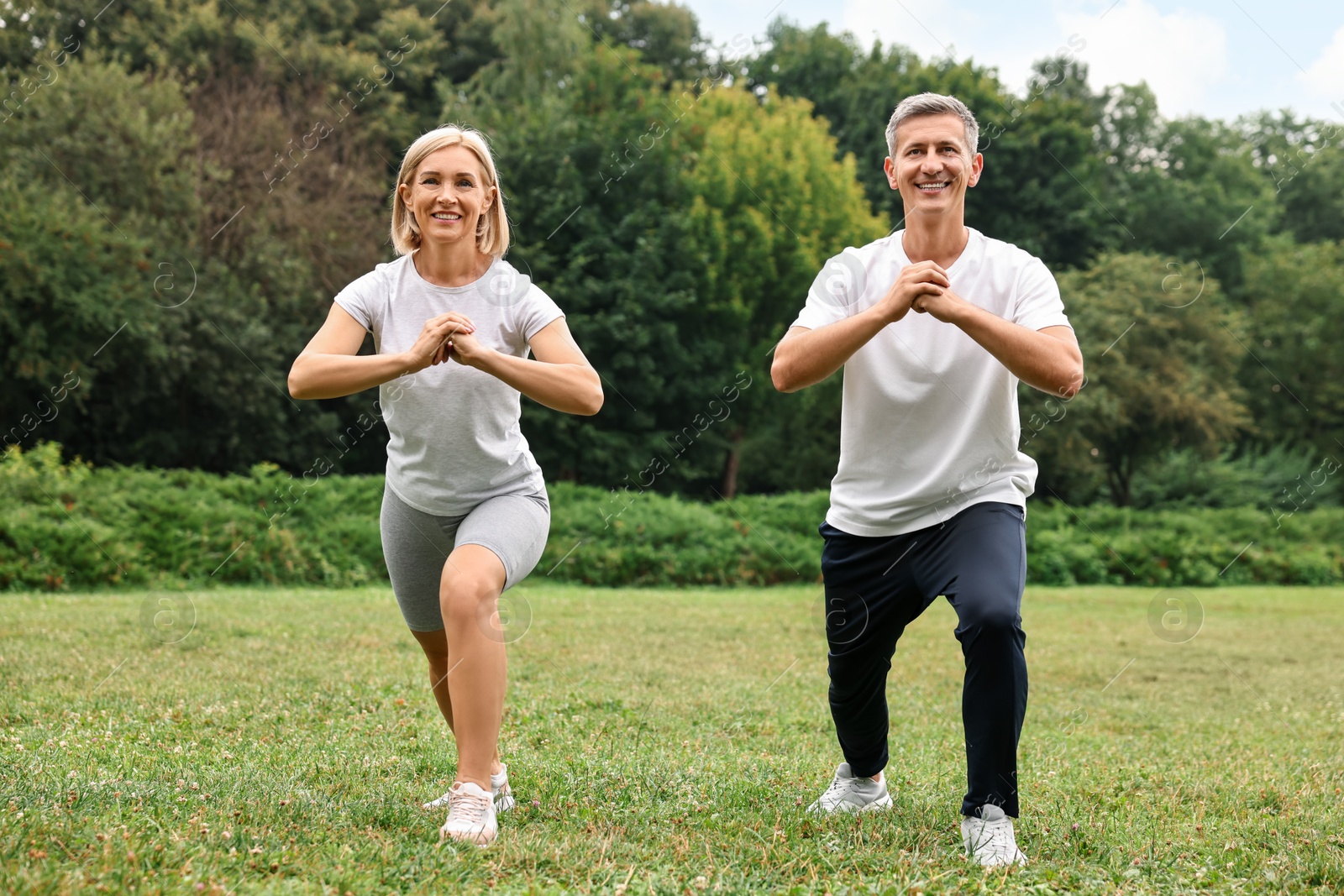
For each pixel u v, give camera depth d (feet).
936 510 8.82
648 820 8.86
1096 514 65.62
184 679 16.90
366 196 64.85
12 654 18.72
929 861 7.83
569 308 63.31
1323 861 8.39
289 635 23.44
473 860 7.34
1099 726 17.75
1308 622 38.93
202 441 59.21
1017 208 79.20
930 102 9.11
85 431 57.67
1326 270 86.69
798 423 72.43
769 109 77.77
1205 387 75.72
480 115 68.08
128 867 6.56
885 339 8.95
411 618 9.53
